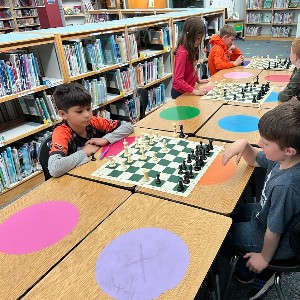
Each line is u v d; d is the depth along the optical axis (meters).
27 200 1.41
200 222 1.17
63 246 1.12
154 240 1.10
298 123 1.08
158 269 0.99
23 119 3.08
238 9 9.13
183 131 1.97
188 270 0.97
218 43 3.77
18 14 8.54
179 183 1.38
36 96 2.92
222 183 1.40
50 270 1.02
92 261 1.04
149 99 4.13
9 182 2.84
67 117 1.85
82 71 3.18
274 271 1.34
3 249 1.13
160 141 1.84
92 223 1.22
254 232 1.35
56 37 2.79
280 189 1.12
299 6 8.21
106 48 3.47
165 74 4.43
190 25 2.89
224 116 2.18
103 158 1.72
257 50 7.71
